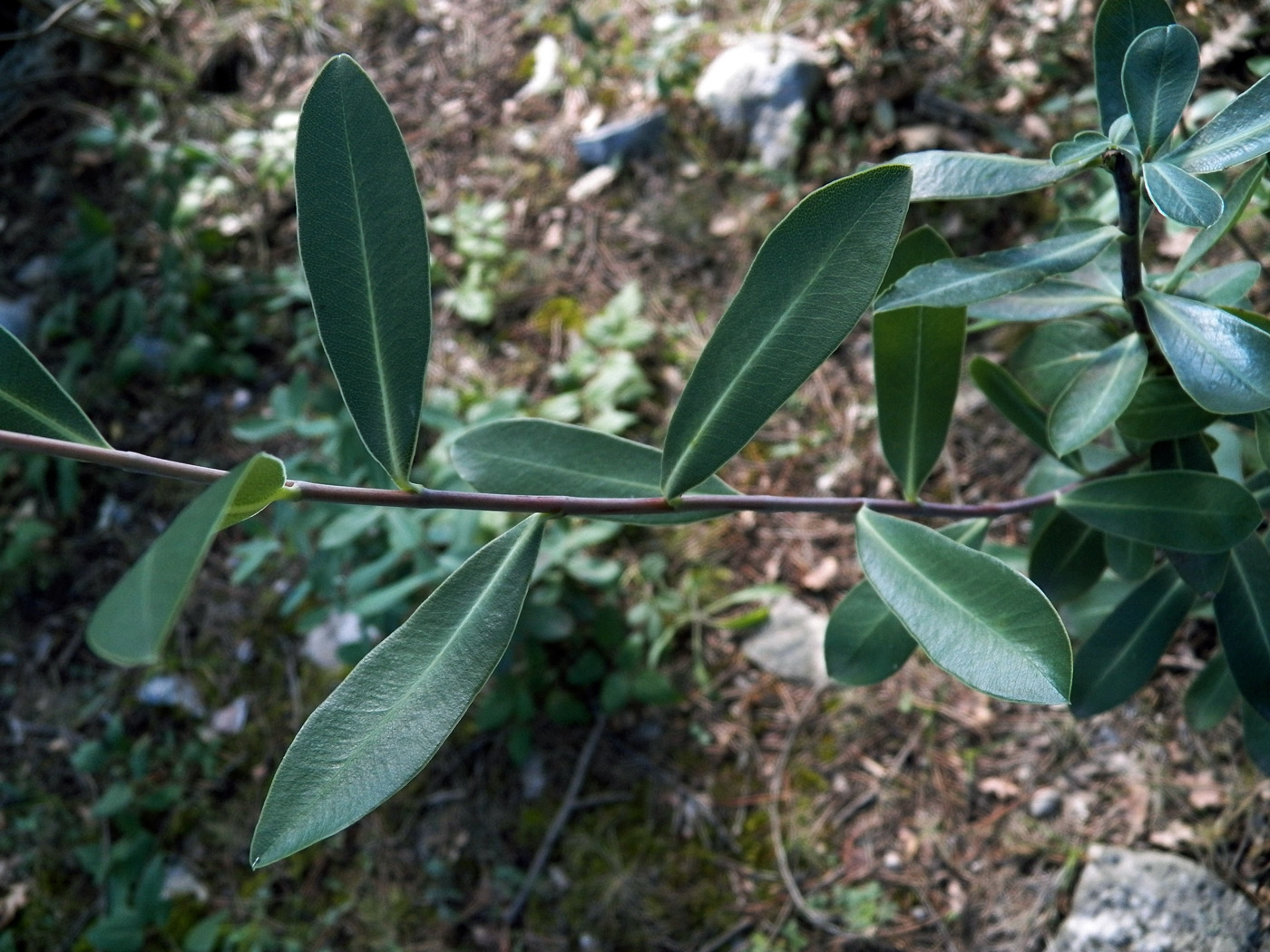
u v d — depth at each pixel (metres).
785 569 2.88
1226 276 1.41
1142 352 1.25
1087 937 2.20
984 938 2.31
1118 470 1.52
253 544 2.70
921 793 2.51
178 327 3.49
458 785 2.77
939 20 3.37
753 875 2.52
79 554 3.27
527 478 1.25
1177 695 2.40
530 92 3.81
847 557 2.86
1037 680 0.94
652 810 2.65
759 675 2.76
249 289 3.58
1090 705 1.54
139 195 3.73
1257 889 2.12
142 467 0.86
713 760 2.68
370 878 2.70
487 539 2.70
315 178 0.98
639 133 3.56
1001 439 2.83
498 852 2.67
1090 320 1.62
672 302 3.31
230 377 3.48
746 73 3.46
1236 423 1.31
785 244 0.97
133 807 2.87
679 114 3.58
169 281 3.54
